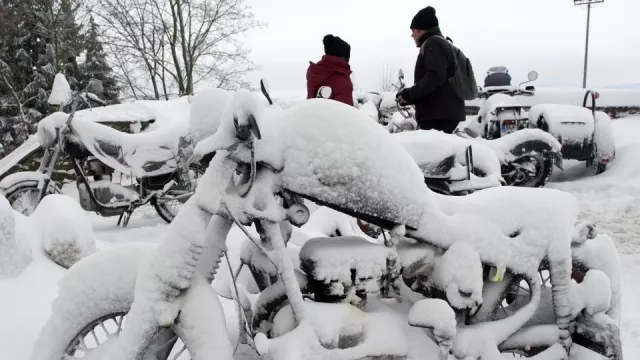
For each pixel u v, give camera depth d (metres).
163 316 1.99
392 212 2.18
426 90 5.26
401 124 6.66
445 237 2.32
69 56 23.47
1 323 3.14
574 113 10.38
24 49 24.28
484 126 10.33
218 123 2.23
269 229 2.10
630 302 4.44
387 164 2.14
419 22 5.44
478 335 2.34
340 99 5.48
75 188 8.44
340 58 5.50
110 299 2.24
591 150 10.44
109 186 5.97
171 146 5.87
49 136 5.80
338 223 3.81
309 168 2.05
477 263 2.27
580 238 2.66
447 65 5.27
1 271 3.60
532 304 2.47
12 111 23.50
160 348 2.20
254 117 1.85
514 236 2.47
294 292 2.11
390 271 2.30
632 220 7.46
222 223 2.22
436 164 4.10
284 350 2.03
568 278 2.48
